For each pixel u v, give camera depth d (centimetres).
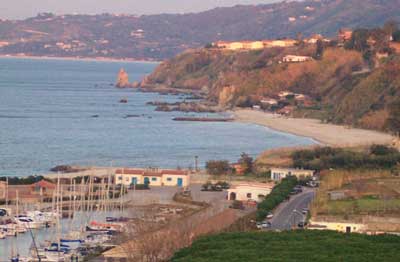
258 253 17050
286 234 19338
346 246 17750
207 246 18112
